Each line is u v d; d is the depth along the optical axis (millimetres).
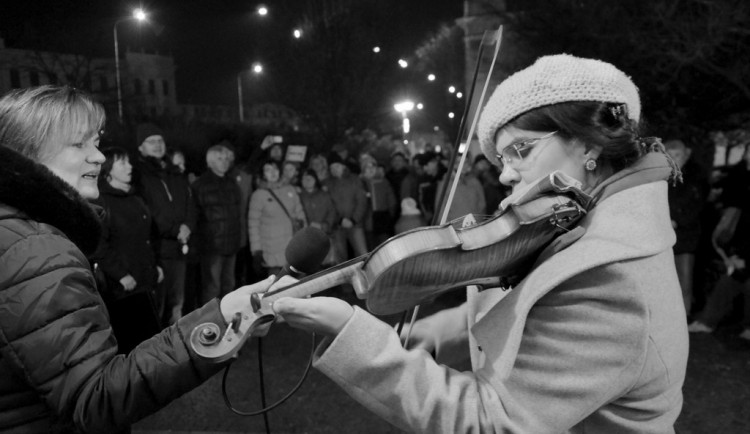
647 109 9641
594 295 1042
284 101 21078
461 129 1639
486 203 8180
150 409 1188
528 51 11117
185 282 5730
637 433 1111
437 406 1078
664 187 1168
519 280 1213
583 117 1100
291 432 3506
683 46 8281
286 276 1298
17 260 1157
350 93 20578
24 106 1403
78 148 1461
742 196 5203
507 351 1053
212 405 3898
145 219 4348
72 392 1132
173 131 14609
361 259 1192
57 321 1141
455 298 6051
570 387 1029
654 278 1067
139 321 1844
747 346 4844
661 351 1074
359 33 20422
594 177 1183
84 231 1352
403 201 7887
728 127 9875
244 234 6633
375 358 1091
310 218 6938
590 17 9602
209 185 5625
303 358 4730
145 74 34469
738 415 3602
